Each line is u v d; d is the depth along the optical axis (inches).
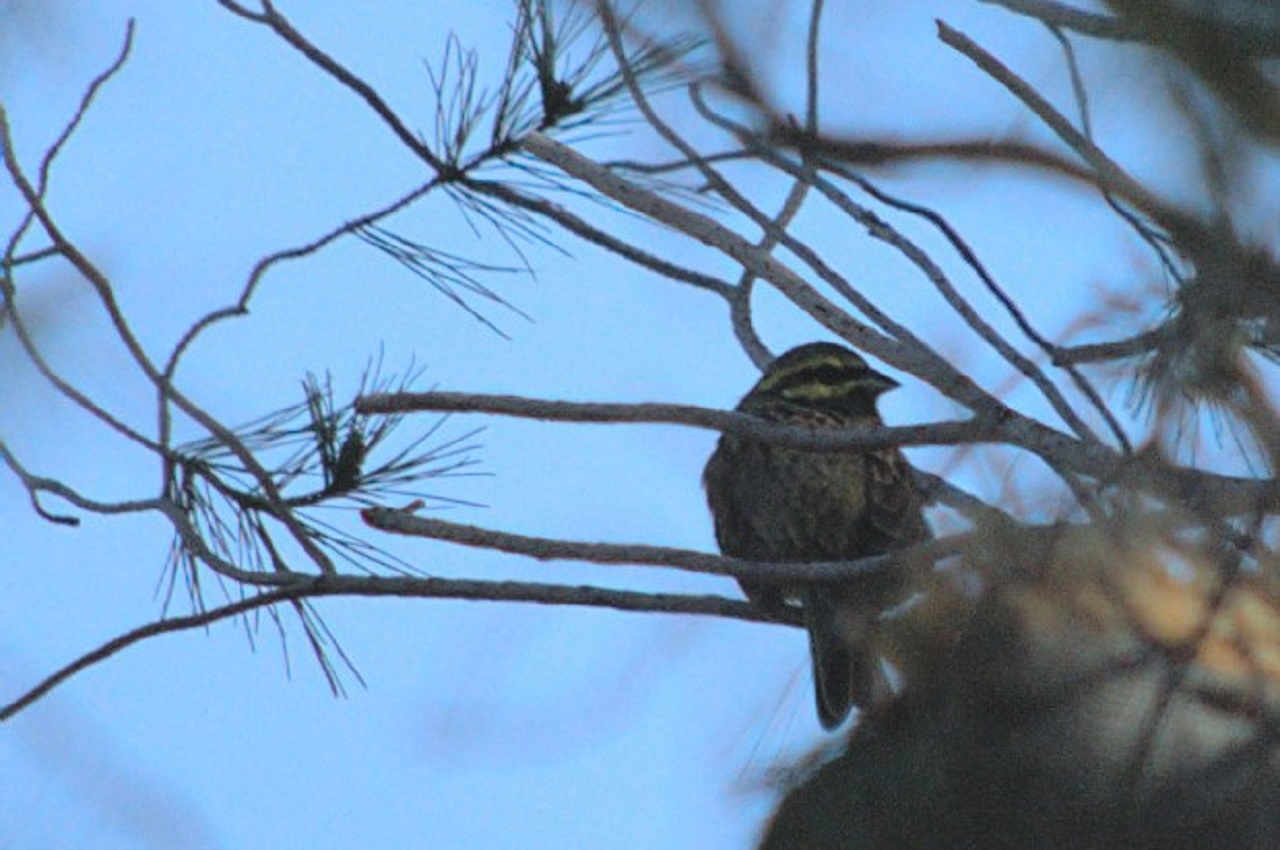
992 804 285.0
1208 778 272.4
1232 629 270.8
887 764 297.1
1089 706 278.1
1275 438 281.7
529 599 446.0
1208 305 281.6
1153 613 274.5
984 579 287.0
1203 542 275.1
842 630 411.8
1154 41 246.8
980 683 285.7
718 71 403.2
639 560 442.6
